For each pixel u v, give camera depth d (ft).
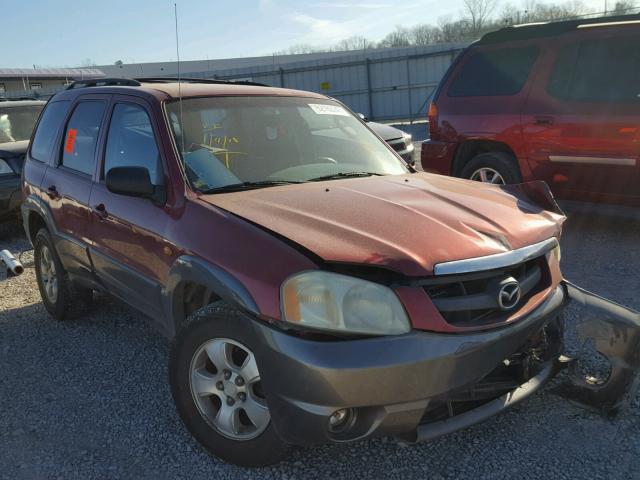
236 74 95.30
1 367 12.88
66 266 14.15
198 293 9.77
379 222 8.45
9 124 28.58
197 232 9.10
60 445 9.80
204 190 9.98
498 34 21.17
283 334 7.61
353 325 7.44
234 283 8.12
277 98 12.66
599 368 10.97
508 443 9.18
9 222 25.07
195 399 9.07
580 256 18.17
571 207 23.68
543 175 19.89
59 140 14.53
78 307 15.07
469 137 21.59
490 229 8.61
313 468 8.80
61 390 11.69
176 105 11.27
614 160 17.97
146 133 11.12
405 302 7.52
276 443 8.31
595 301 9.73
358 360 7.28
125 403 11.06
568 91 19.06
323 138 12.34
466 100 21.85
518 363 9.02
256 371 8.31
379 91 84.79
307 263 7.64
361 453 9.10
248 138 11.44
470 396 8.39
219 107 11.64
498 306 8.02
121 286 11.69
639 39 17.80
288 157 11.46
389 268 7.50
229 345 8.60
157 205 10.17
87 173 12.93
